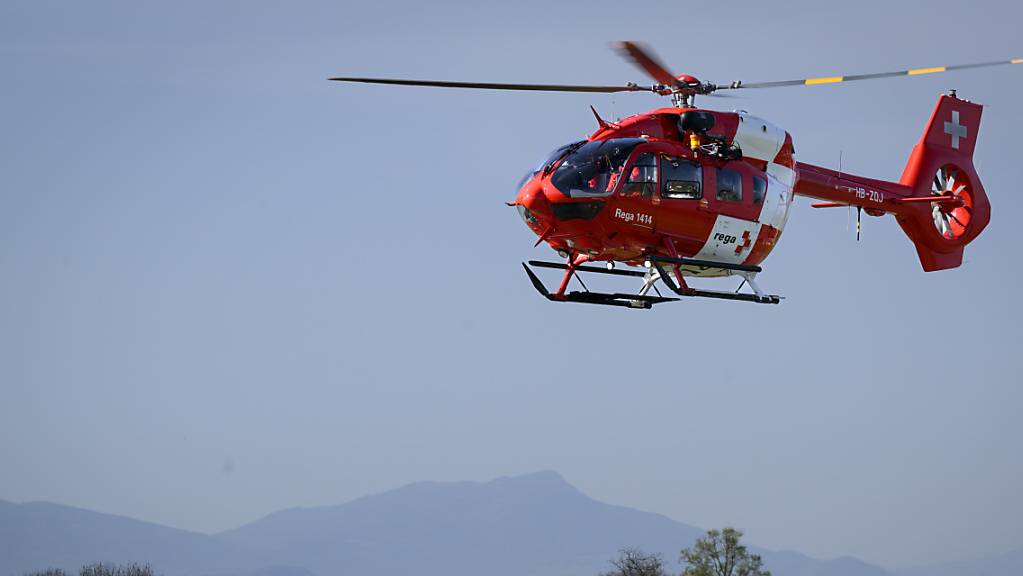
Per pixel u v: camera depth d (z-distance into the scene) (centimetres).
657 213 10194
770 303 10875
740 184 10594
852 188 12606
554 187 10125
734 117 10719
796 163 11338
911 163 13538
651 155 10162
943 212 13650
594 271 10975
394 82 9338
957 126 13738
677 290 10262
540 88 9888
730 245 10669
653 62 10131
